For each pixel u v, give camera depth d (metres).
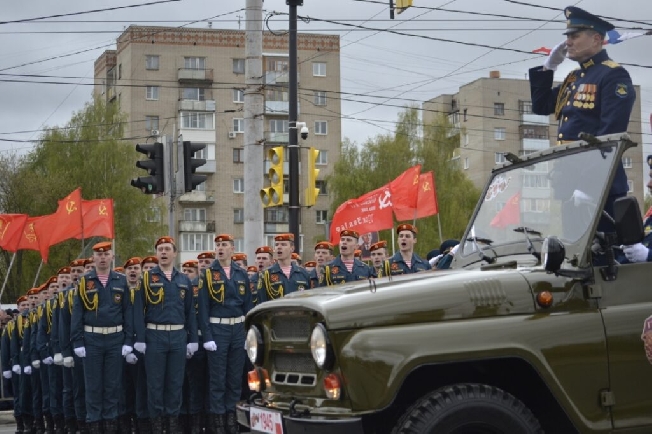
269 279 12.73
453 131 56.12
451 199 52.19
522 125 65.69
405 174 17.09
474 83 66.00
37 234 18.33
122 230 48.66
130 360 12.05
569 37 7.80
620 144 6.73
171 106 61.88
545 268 6.40
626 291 6.47
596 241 6.54
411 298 6.21
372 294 6.27
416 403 6.10
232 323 12.55
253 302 13.02
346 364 6.03
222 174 62.31
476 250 7.50
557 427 6.51
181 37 62.00
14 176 44.91
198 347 12.56
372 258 13.36
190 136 61.81
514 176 7.45
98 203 17.86
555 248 6.34
